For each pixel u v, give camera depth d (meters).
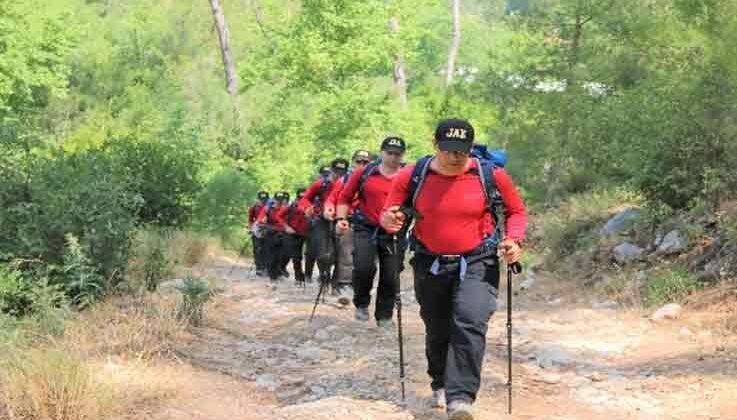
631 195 15.06
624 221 13.48
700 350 7.95
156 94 39.25
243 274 17.36
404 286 14.52
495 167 5.69
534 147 19.95
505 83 21.53
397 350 8.15
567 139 18.64
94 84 39.97
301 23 29.94
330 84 29.69
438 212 5.66
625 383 7.03
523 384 7.08
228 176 25.97
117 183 11.46
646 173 12.16
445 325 5.95
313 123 32.38
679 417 6.07
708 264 10.57
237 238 24.91
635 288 11.01
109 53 42.22
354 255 9.52
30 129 12.91
